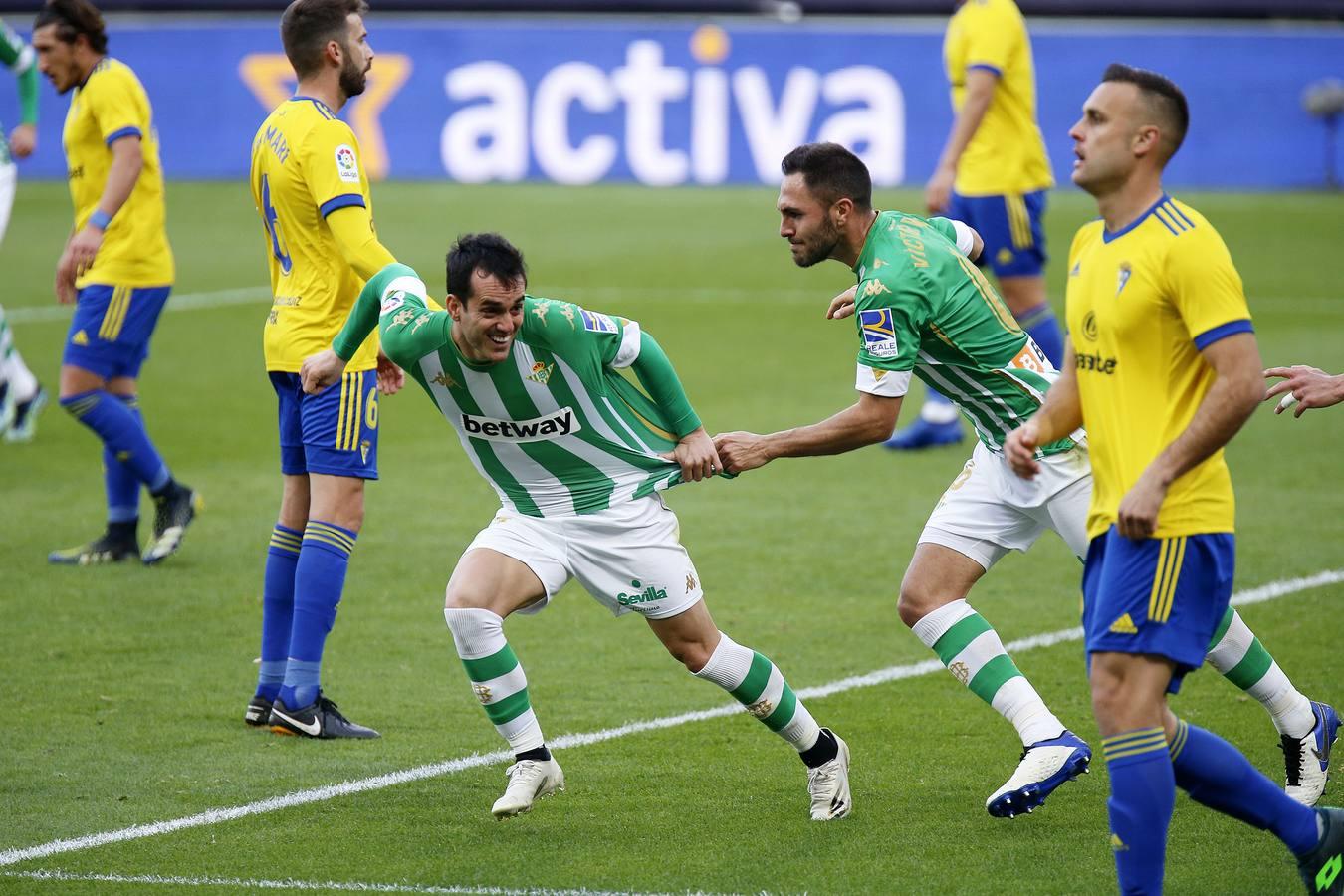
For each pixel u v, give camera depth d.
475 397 16.16
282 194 19.98
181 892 14.97
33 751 19.03
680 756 18.89
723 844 16.14
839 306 18.94
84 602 25.28
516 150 80.44
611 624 24.62
